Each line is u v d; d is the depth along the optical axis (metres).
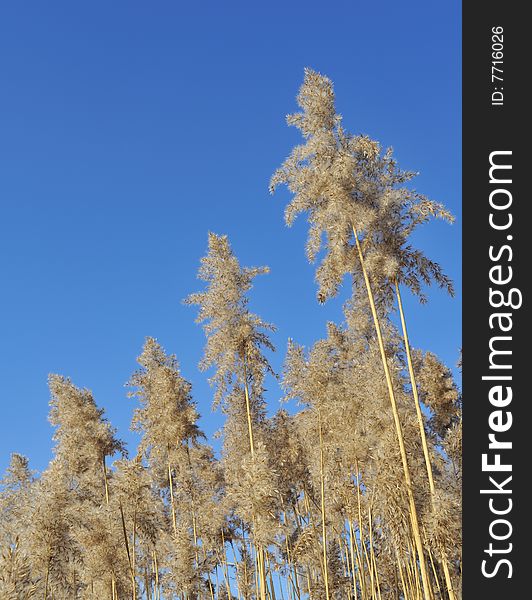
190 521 16.23
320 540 12.60
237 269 14.53
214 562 14.80
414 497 10.18
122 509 12.24
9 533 10.67
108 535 12.11
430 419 15.30
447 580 9.49
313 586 12.70
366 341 15.68
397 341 14.77
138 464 12.81
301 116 11.97
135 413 16.92
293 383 13.09
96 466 17.27
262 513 10.20
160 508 14.75
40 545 11.00
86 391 18.05
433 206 11.05
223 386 14.10
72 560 12.30
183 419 16.25
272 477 10.38
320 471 12.90
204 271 14.60
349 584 12.88
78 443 17.27
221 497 17.36
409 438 11.37
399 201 11.25
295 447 15.57
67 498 12.05
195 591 13.04
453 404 15.19
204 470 18.38
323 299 11.63
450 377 15.43
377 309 11.95
